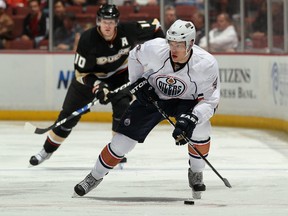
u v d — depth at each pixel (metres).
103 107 37.62
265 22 35.41
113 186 20.58
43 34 38.75
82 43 22.27
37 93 38.41
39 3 38.69
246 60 35.47
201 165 18.22
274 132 33.53
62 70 38.16
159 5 37.84
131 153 27.34
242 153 27.33
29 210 16.97
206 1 37.19
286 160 25.59
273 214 16.47
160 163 24.97
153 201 18.22
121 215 16.28
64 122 21.36
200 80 17.09
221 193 19.45
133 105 17.89
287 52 33.75
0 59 38.41
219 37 37.03
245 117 35.59
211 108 17.28
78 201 18.17
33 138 31.56
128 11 38.12
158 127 35.88
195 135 17.86
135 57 17.55
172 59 16.95
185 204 17.75
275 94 33.94
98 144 29.91
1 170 23.55
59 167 24.19
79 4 38.47
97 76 22.97
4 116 38.72
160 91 17.66
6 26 38.97
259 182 21.16
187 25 16.58
